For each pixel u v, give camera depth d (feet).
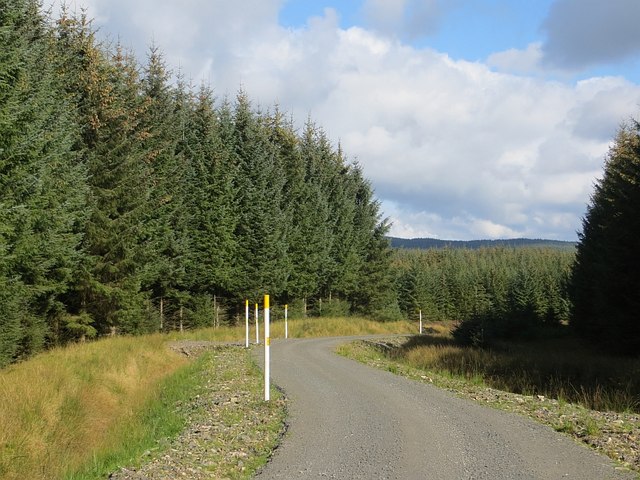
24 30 70.49
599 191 110.83
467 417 30.68
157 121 111.55
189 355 72.90
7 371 45.29
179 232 115.96
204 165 124.67
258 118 155.33
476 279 287.48
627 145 109.81
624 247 76.79
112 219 85.81
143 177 91.91
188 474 20.43
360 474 20.25
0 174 49.34
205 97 129.39
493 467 20.97
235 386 43.75
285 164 161.17
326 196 175.73
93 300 85.97
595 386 50.31
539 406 34.71
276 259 139.74
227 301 139.33
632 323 76.48
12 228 48.62
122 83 99.30
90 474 21.75
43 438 29.81
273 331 119.96
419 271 246.27
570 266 136.15
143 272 90.99
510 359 70.28
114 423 35.81
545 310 173.17
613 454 22.58
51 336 79.15
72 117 78.43
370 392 39.83
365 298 197.57
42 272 63.87
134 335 97.04
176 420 31.86
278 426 29.04
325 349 80.64
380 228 199.82
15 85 51.96
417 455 22.79
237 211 133.18
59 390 38.01
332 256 176.35
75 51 88.89
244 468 21.35
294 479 19.72
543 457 22.33
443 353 76.33
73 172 71.72
